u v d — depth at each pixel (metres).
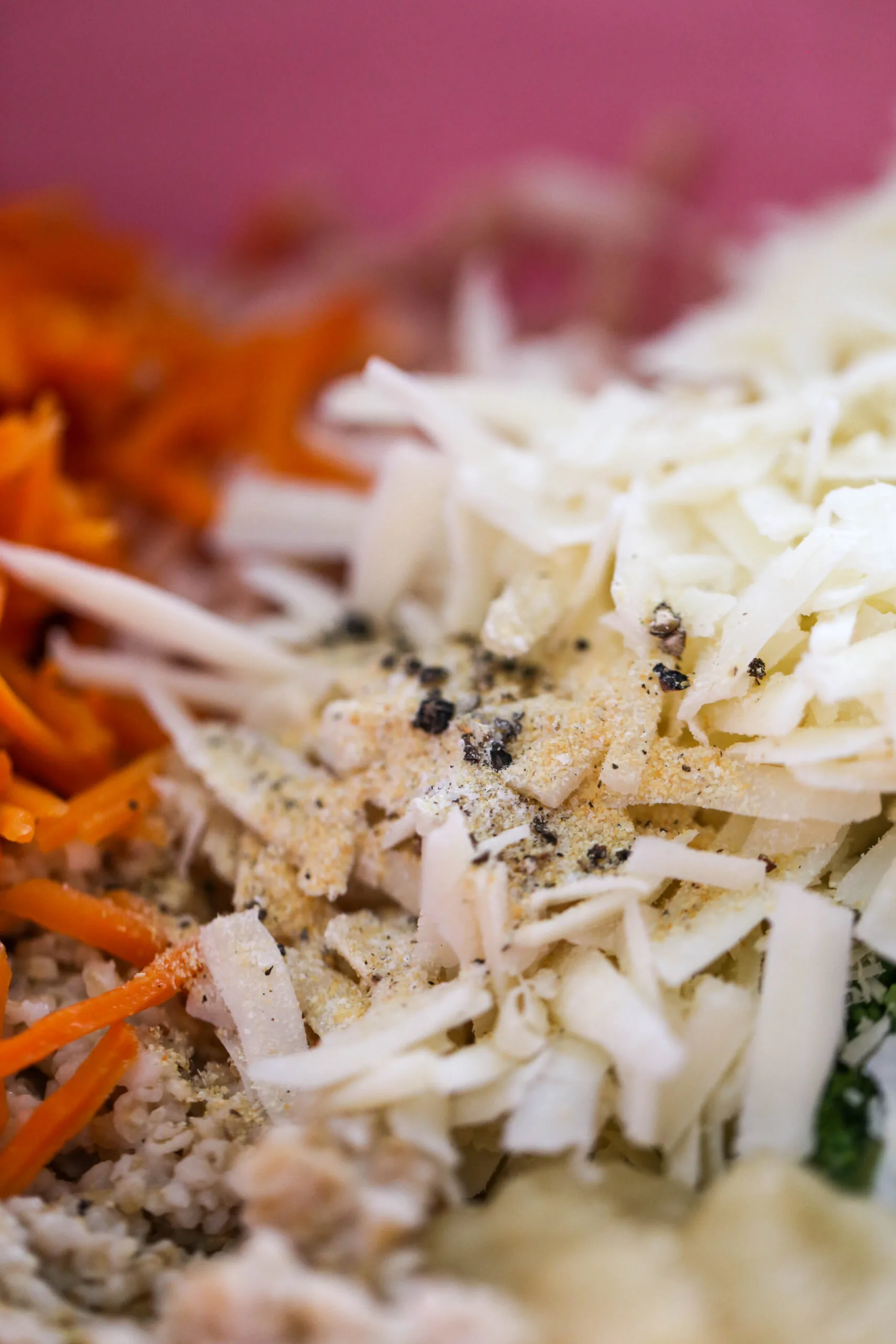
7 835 0.11
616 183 0.19
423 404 0.12
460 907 0.11
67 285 0.17
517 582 0.12
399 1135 0.10
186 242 0.20
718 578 0.12
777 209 0.17
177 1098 0.11
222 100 0.20
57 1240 0.10
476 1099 0.10
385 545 0.13
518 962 0.10
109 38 0.20
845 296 0.14
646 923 0.11
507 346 0.16
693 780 0.11
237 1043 0.11
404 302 0.18
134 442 0.15
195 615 0.13
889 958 0.10
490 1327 0.09
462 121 0.20
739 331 0.14
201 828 0.12
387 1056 0.10
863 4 0.19
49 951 0.11
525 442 0.14
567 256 0.19
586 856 0.11
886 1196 0.10
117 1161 0.11
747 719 0.11
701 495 0.12
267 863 0.12
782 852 0.11
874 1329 0.09
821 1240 0.10
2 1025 0.11
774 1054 0.10
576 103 0.20
